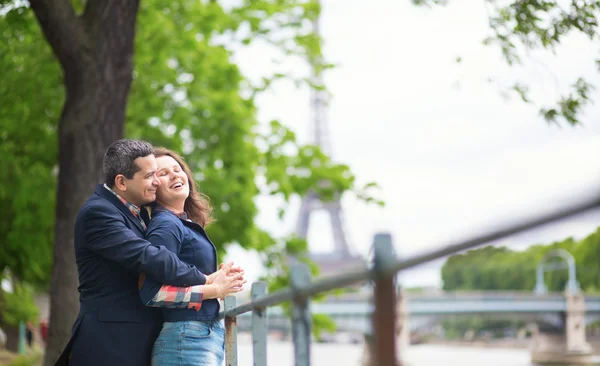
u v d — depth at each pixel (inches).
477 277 3043.8
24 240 525.7
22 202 506.9
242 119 605.0
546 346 1731.1
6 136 504.4
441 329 2691.9
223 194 574.6
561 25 235.8
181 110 578.6
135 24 334.0
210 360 126.6
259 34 660.1
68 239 326.0
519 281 2920.8
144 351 126.9
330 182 658.8
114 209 128.7
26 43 478.9
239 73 625.9
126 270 128.3
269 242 674.2
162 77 580.1
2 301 950.4
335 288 48.2
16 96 485.7
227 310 128.0
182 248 129.4
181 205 137.0
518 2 240.4
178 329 124.6
